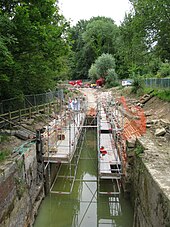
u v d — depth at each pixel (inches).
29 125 715.4
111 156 646.5
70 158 575.5
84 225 492.4
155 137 536.4
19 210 409.7
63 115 961.5
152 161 401.1
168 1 796.6
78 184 643.5
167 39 867.4
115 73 2358.5
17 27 542.9
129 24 1014.4
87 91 2230.6
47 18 658.8
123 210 525.0
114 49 2874.0
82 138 1031.6
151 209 336.5
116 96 1578.5
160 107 845.2
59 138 721.0
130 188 523.2
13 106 727.7
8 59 503.2
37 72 714.2
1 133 593.3
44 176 562.3
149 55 1020.5
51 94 1079.6
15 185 400.2
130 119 760.3
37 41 588.1
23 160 446.0
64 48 675.4
